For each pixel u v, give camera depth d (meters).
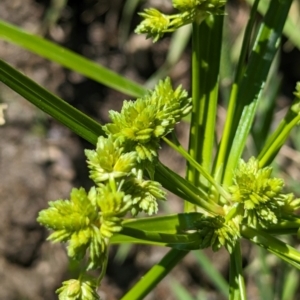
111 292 0.63
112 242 0.28
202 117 0.29
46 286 0.60
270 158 0.28
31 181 0.60
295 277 0.54
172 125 0.26
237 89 0.29
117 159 0.25
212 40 0.29
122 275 0.63
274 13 0.29
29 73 0.60
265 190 0.26
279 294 0.55
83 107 0.61
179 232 0.28
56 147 0.62
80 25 0.61
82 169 0.62
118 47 0.61
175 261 0.28
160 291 0.64
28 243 0.60
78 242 0.24
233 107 0.29
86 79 0.61
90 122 0.27
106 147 0.25
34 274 0.60
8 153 0.60
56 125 0.62
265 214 0.26
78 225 0.24
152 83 0.59
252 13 0.29
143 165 0.26
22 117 0.60
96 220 0.24
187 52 0.61
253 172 0.27
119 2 0.60
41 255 0.61
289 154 0.56
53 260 0.61
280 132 0.28
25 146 0.61
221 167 0.28
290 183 0.51
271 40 0.29
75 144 0.62
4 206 0.60
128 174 0.25
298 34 0.49
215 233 0.27
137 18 0.60
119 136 0.26
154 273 0.28
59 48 0.34
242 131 0.29
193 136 0.29
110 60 0.62
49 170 0.61
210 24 0.29
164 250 0.64
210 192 0.28
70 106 0.26
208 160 0.29
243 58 0.29
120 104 0.62
